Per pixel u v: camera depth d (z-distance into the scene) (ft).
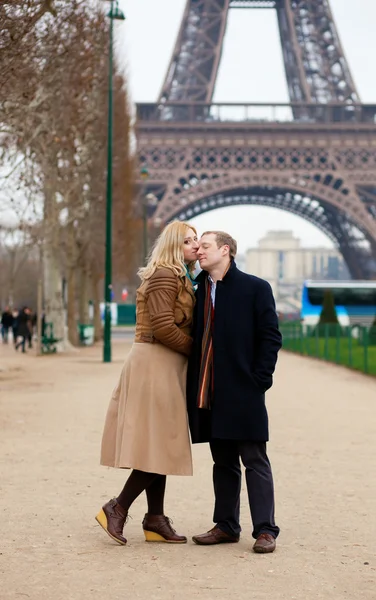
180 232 28.99
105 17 138.41
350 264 475.31
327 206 440.45
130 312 389.19
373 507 34.71
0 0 71.00
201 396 28.22
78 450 49.65
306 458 47.80
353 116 430.20
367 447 51.96
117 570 25.18
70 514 32.94
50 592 22.86
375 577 24.53
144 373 28.63
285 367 137.08
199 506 34.76
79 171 150.00
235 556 27.02
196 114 416.46
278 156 400.88
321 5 443.73
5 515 32.73
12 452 48.85
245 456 28.58
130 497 28.66
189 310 28.84
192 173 393.09
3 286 478.18
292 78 464.24
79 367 126.31
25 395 82.94
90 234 197.88
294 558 26.73
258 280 28.94
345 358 136.36
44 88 104.47
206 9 428.15
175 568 25.46
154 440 28.27
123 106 203.62
